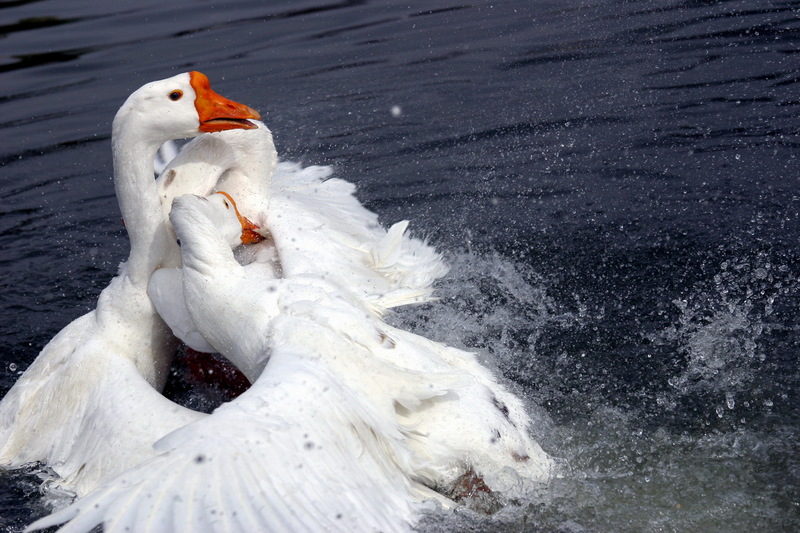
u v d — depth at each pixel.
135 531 5.69
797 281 10.77
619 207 12.71
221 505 5.84
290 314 7.45
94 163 15.48
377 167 14.37
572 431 8.66
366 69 18.08
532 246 12.04
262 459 6.06
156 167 12.55
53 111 17.19
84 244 13.23
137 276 9.05
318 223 9.63
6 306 11.70
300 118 16.02
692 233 11.90
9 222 13.86
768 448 8.23
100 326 9.00
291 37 20.12
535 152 14.43
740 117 14.63
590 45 18.31
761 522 7.30
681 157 13.75
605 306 10.79
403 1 22.55
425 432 7.38
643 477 7.93
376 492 6.60
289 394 6.43
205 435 6.11
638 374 9.54
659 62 17.11
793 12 18.81
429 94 16.72
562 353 10.01
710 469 7.99
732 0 20.17
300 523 5.94
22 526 7.75
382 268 9.52
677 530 7.27
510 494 7.46
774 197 12.43
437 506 6.98
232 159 9.56
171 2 23.09
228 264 7.99
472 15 20.98
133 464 7.39
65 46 20.25
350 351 7.04
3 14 22.78
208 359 9.77
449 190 13.57
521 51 18.34
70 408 8.39
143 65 18.75
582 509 7.52
